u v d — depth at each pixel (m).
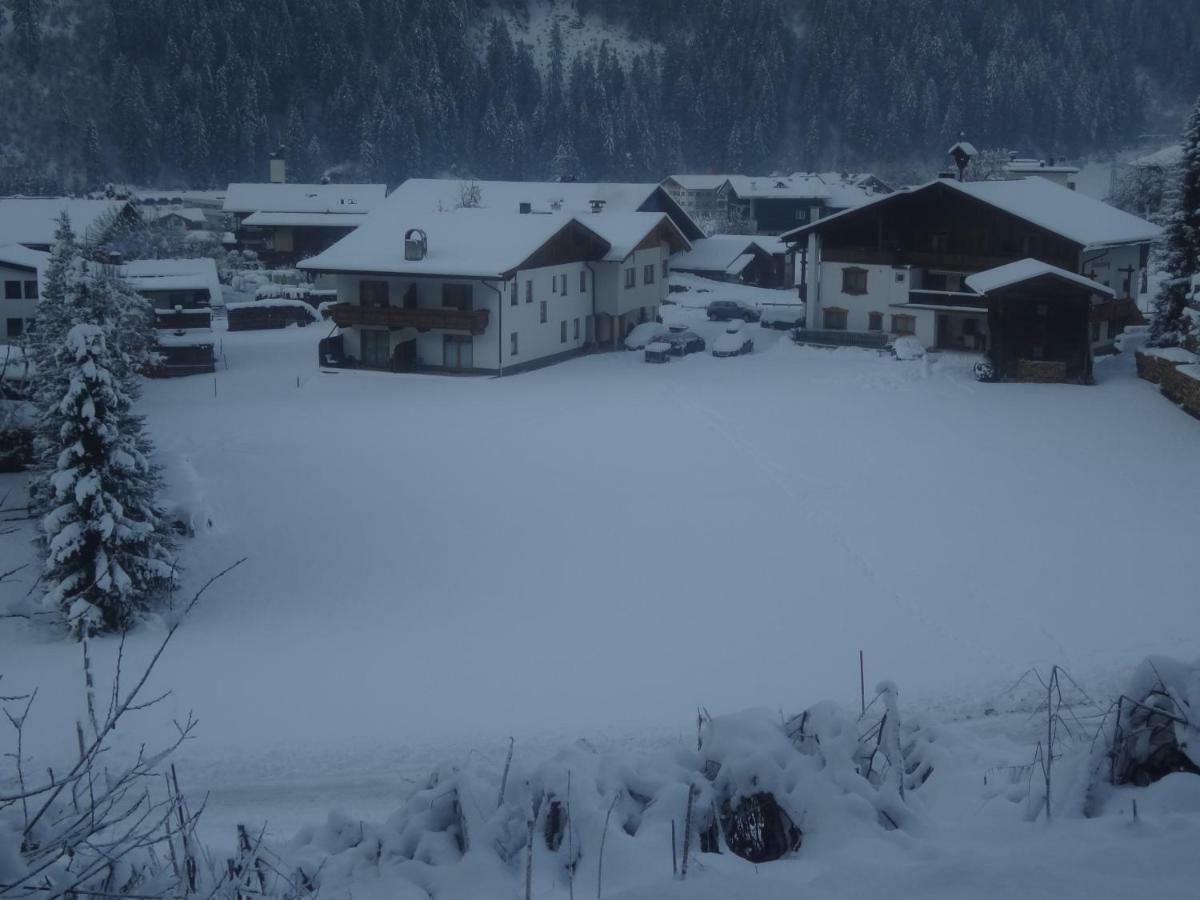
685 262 89.62
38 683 22.77
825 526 33.16
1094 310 52.81
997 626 24.66
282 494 37.41
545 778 6.50
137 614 27.67
